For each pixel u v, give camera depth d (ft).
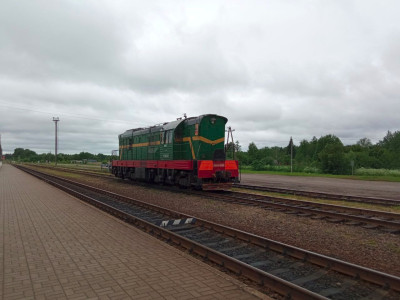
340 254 21.57
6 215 33.65
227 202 44.80
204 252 20.56
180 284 15.07
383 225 29.60
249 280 16.57
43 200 45.83
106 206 40.14
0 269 17.19
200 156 55.21
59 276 16.11
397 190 66.18
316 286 16.10
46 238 23.91
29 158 532.73
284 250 20.89
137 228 29.04
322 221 31.96
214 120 56.90
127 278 15.83
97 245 21.97
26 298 13.53
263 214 35.73
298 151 272.10
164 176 64.85
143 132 75.15
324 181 92.02
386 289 15.24
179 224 30.30
